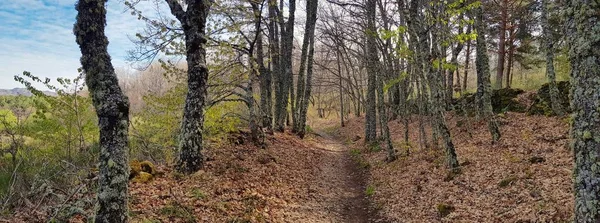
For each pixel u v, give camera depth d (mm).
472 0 13016
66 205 6234
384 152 16969
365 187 12203
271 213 8125
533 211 6641
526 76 29500
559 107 14133
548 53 14359
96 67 4629
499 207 7398
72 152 11352
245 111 19031
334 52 29719
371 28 15578
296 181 11680
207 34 11852
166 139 12344
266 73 19516
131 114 12242
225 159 11820
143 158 11914
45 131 10922
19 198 7125
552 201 6766
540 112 15219
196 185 8625
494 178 9039
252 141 15359
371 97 20672
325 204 9875
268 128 18688
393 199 9883
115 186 4703
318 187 11602
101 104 4656
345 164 16750
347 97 45312
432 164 11961
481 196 8242
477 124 16719
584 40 3660
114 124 4719
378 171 13719
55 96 10695
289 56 21359
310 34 21734
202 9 9570
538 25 20891
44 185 7031
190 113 9734
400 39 11391
